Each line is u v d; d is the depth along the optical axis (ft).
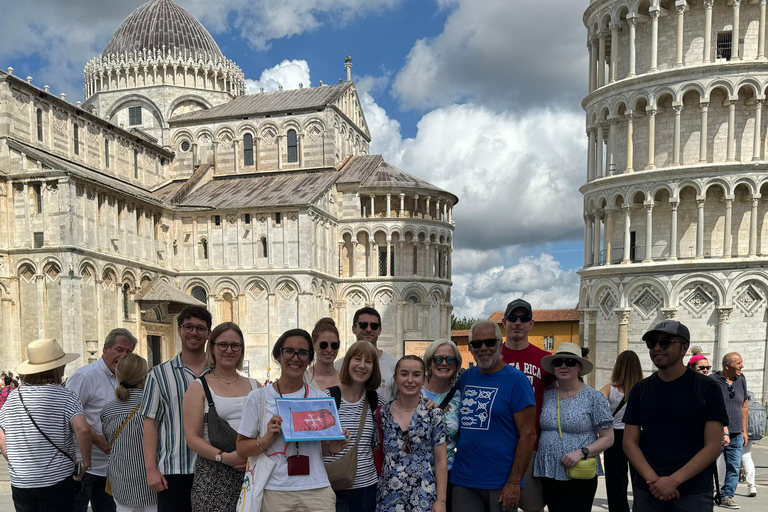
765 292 147.43
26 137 182.91
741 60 150.20
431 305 253.03
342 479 29.19
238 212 221.46
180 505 29.86
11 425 31.86
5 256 171.73
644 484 29.99
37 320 170.71
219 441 27.96
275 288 217.36
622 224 165.07
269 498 26.45
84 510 36.52
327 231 235.81
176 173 267.80
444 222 258.78
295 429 26.35
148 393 30.09
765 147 152.46
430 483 29.81
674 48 158.61
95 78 273.95
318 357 32.17
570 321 310.24
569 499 33.12
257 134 259.80
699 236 150.82
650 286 155.43
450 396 33.37
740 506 49.39
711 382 28.73
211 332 30.14
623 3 162.71
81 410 33.22
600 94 169.78
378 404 31.94
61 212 169.58
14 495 31.91
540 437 34.19
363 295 245.04
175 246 227.61
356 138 287.28
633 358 40.40
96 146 217.77
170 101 269.85
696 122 156.15
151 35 274.77
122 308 193.16
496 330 32.32
